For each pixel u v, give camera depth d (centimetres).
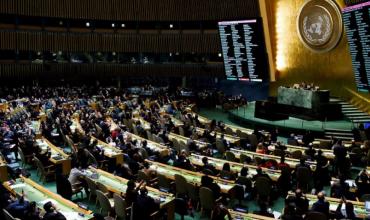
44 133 1827
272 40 2789
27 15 3112
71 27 3372
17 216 857
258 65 2469
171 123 2066
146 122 2205
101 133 1738
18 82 3212
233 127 2148
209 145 1608
